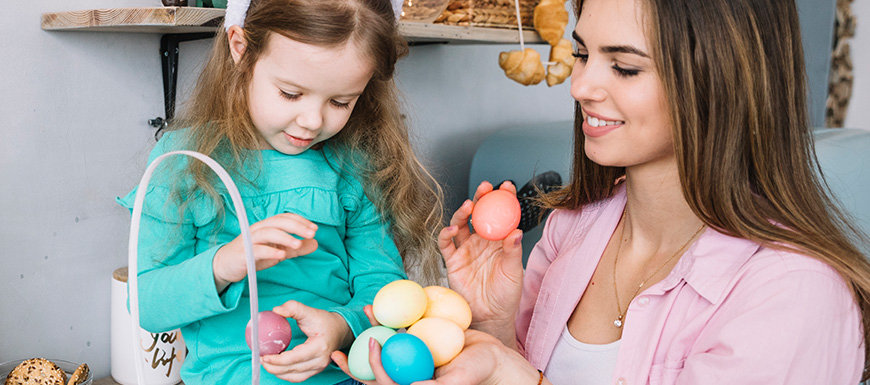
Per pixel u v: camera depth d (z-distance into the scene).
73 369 1.21
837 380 0.73
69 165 1.26
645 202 0.86
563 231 1.04
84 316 1.33
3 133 1.18
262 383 0.86
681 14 0.70
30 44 1.18
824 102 3.01
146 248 0.86
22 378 1.10
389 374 0.63
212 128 0.89
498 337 0.88
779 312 0.72
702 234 0.82
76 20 1.14
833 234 0.77
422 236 1.06
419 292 0.72
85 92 1.26
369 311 0.73
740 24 0.71
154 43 1.33
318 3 0.78
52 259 1.27
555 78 1.60
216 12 1.10
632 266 0.90
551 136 1.73
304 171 0.92
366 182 1.01
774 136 0.75
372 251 1.01
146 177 0.60
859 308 0.74
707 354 0.73
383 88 1.03
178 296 0.78
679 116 0.72
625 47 0.72
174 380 1.27
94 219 1.31
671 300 0.80
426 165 1.69
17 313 1.24
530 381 0.70
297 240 0.69
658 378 0.80
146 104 1.33
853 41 3.68
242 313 0.89
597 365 0.88
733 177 0.75
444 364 0.68
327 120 0.84
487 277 0.86
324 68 0.78
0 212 1.19
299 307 0.73
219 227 0.88
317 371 0.73
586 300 0.93
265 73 0.81
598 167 0.96
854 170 1.43
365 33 0.80
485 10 1.51
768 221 0.77
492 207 0.79
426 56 1.77
